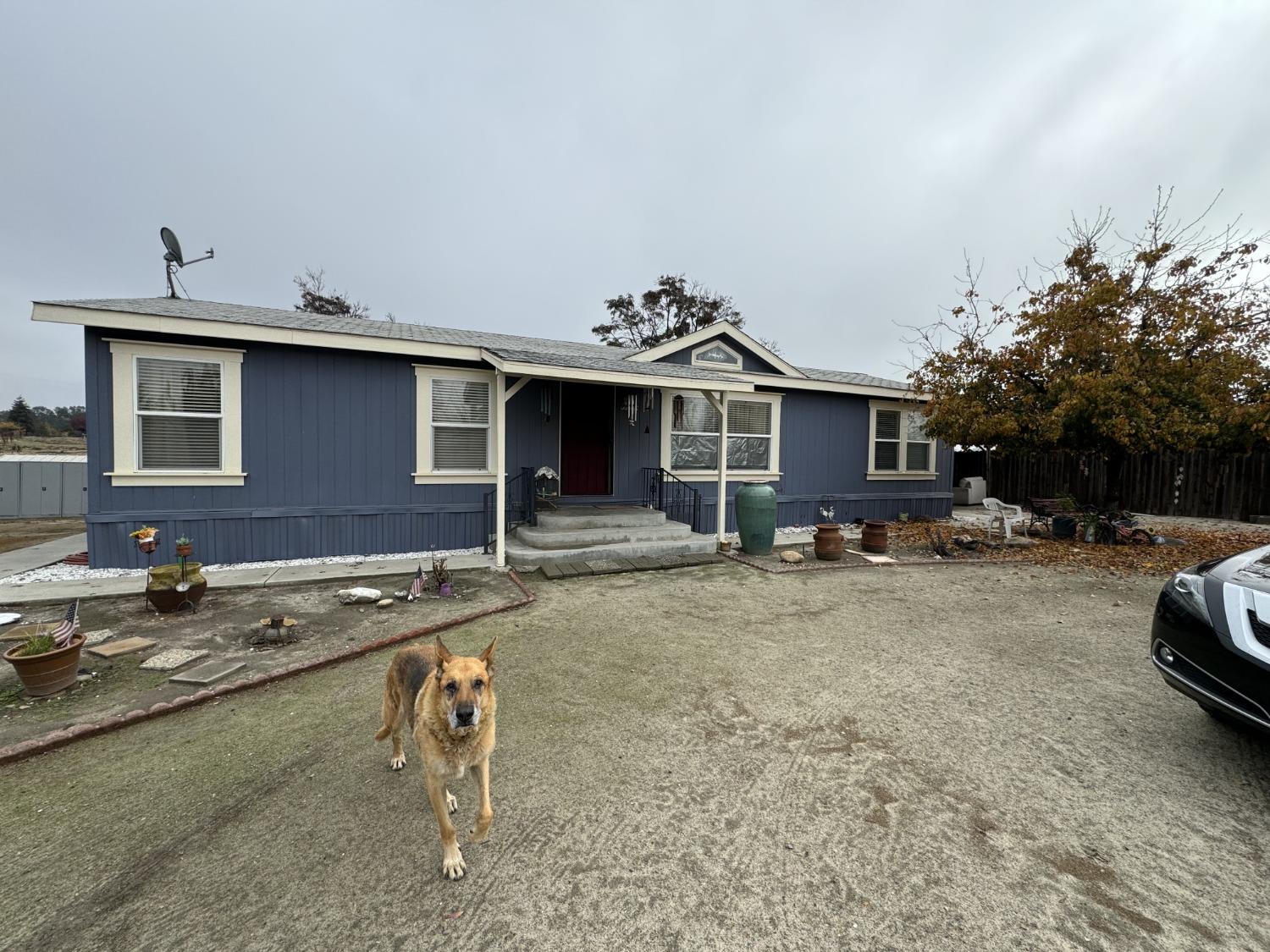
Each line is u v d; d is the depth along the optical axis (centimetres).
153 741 308
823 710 351
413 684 250
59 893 199
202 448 716
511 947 176
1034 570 786
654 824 239
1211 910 193
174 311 727
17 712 335
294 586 636
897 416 1291
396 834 232
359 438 788
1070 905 195
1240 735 321
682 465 1059
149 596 522
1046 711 352
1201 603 294
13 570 677
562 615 552
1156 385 932
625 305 3144
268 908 193
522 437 899
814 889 202
